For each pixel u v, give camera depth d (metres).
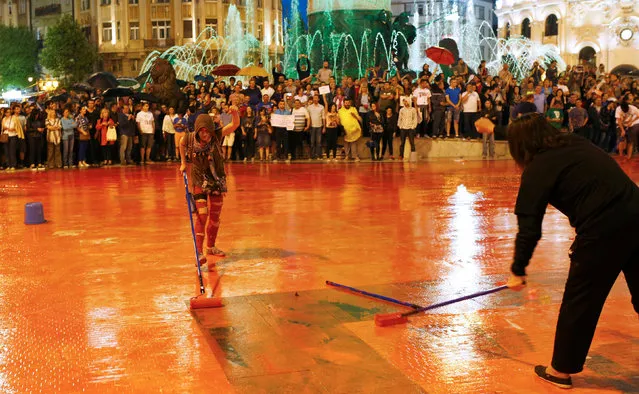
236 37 69.44
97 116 21.80
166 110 23.27
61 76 67.19
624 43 67.00
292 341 4.69
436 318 5.18
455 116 23.00
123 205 11.72
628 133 22.44
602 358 4.35
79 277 6.59
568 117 22.83
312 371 4.16
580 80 25.23
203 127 6.95
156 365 4.29
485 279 6.36
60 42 65.00
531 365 4.24
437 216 10.08
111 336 4.85
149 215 10.51
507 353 4.45
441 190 13.41
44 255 7.63
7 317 5.33
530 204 3.78
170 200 12.34
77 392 3.90
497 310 5.36
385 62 29.88
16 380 4.09
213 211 7.30
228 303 5.63
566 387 3.88
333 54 29.80
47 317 5.32
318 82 24.41
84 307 5.58
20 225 9.75
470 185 14.34
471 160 21.81
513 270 3.85
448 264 6.98
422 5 87.06
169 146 23.02
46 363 4.35
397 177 16.22
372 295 5.70
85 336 4.86
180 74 63.53
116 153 22.84
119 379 4.08
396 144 23.19
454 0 84.56
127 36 70.06
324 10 30.02
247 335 4.82
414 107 21.95
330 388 3.91
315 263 7.05
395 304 5.53
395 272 6.65
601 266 3.67
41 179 17.19
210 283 6.29
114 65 71.06
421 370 4.17
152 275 6.64
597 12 68.19
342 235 8.62
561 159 3.73
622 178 3.69
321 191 13.34
